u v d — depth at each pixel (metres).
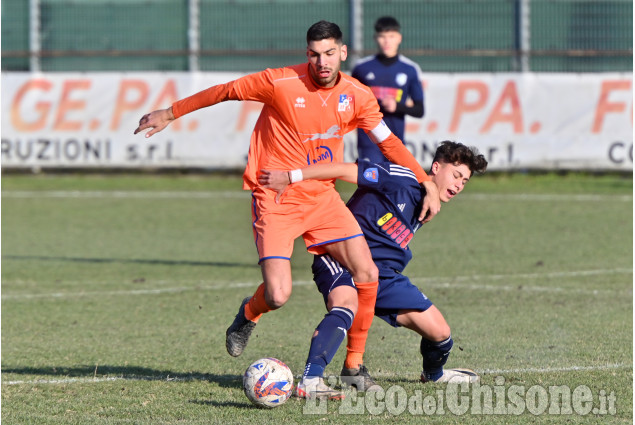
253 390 16.41
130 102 63.22
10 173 67.62
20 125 63.75
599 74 60.81
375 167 17.86
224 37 65.44
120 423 15.80
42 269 34.66
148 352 21.84
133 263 35.94
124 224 47.03
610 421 15.95
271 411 16.55
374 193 18.00
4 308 27.53
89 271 34.16
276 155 18.23
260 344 22.56
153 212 51.31
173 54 64.88
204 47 65.62
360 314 17.58
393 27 33.03
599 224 45.75
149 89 63.03
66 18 65.88
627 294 28.73
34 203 54.81
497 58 63.34
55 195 58.41
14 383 18.89
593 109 60.84
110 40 65.94
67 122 63.50
